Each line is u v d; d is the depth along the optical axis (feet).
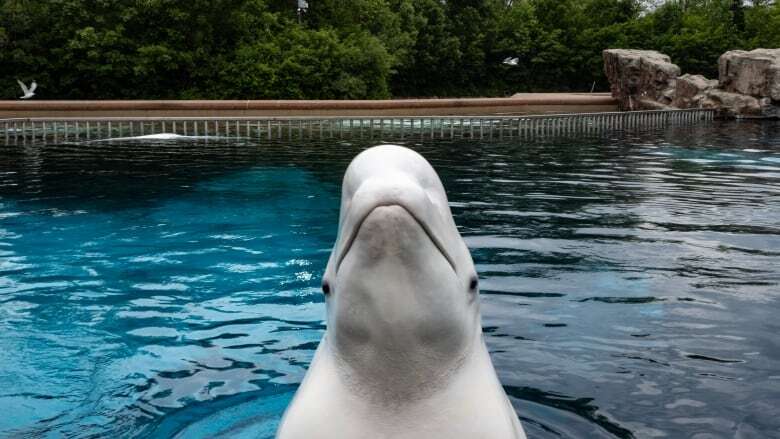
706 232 22.65
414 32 138.62
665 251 20.20
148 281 18.02
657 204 27.61
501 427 5.76
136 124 60.13
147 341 13.92
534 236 22.12
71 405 11.12
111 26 93.30
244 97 94.94
